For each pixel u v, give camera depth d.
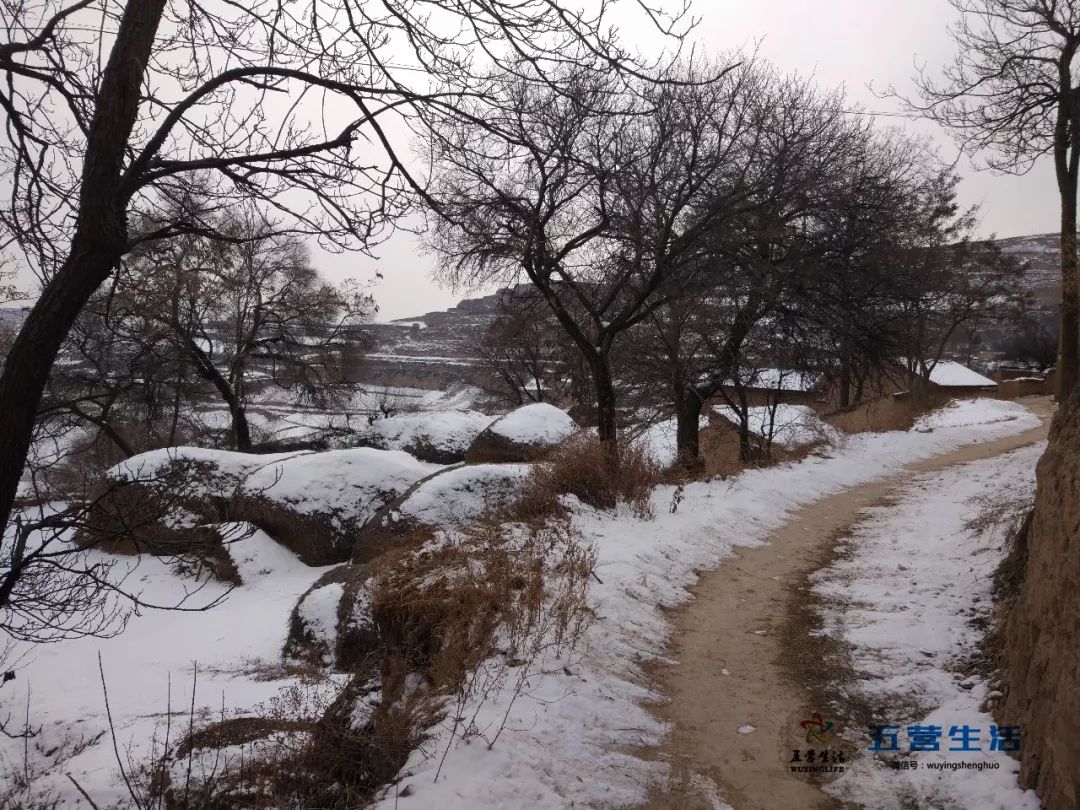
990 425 29.50
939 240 30.53
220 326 27.14
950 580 8.55
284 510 12.70
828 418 30.28
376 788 4.47
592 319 16.44
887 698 5.81
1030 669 4.45
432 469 14.22
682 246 14.13
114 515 4.16
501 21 4.24
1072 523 4.07
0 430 3.29
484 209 6.80
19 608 4.08
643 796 4.41
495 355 35.16
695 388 18.81
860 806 4.42
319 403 30.53
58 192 4.14
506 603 6.24
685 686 6.06
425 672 5.48
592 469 11.35
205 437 29.31
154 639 9.68
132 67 3.52
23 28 4.01
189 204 4.47
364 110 4.13
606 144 11.16
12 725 7.07
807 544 11.23
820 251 16.44
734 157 14.91
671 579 8.70
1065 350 19.22
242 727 5.82
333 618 8.22
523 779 4.18
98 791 5.20
